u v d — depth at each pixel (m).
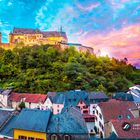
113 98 123.31
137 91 145.62
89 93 122.06
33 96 129.50
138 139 51.06
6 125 65.50
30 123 60.69
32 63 182.00
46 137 57.81
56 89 152.00
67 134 57.47
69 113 62.03
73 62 189.88
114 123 61.47
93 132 81.12
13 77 171.38
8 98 135.25
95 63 199.62
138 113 80.00
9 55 189.62
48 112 60.97
